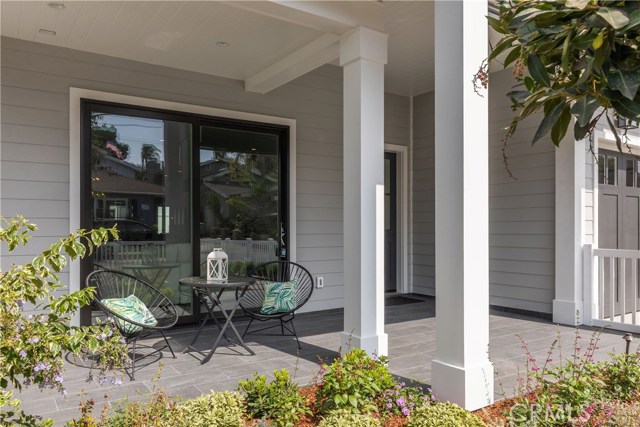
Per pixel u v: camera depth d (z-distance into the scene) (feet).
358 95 11.46
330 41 12.85
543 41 3.19
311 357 12.09
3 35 12.82
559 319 16.38
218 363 11.54
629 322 17.31
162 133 15.34
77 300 5.54
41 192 13.28
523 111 3.62
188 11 11.55
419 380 10.23
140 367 11.18
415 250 22.58
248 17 11.91
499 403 8.79
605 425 7.12
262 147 17.48
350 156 11.70
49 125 13.43
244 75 16.28
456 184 8.63
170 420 6.79
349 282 11.70
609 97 2.89
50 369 5.23
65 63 13.70
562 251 16.43
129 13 11.62
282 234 17.65
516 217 18.07
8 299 5.08
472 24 8.65
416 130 22.45
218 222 16.38
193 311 15.71
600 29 2.86
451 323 8.71
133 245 14.67
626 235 18.93
